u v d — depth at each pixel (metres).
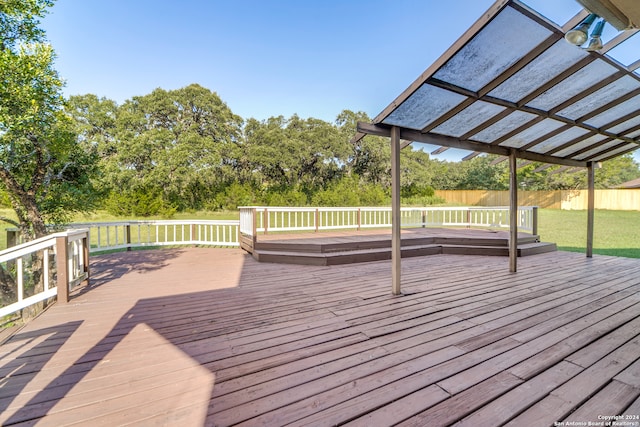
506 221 13.70
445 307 3.31
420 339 2.51
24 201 5.39
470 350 2.31
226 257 6.59
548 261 6.00
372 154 23.75
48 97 4.55
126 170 16.81
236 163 21.59
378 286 4.20
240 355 2.26
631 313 3.10
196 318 3.02
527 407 1.65
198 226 8.40
